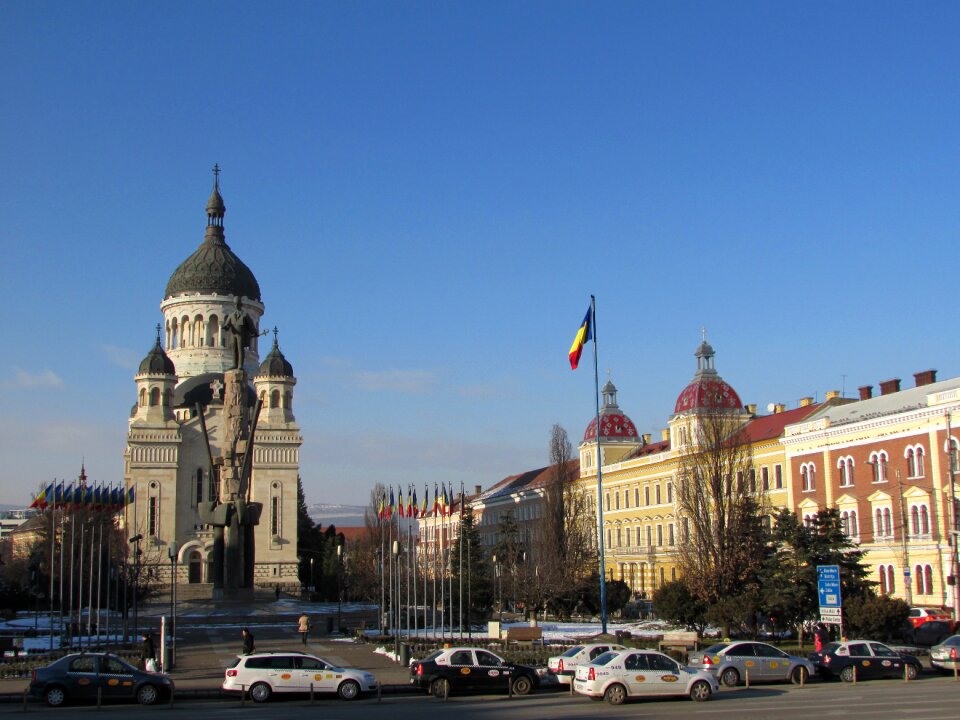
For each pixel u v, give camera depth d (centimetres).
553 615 10688
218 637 7875
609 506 13888
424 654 6019
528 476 17962
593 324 6725
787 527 6956
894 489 8425
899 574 8325
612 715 3478
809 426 9606
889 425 8525
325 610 10119
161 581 14775
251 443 10306
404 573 11100
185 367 16900
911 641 6625
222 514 10119
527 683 4447
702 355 12050
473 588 8706
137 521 14850
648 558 12350
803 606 6644
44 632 8300
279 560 15250
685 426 11569
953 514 7412
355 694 4250
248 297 17362
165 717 3578
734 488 7450
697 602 7112
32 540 15050
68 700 4091
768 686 4591
